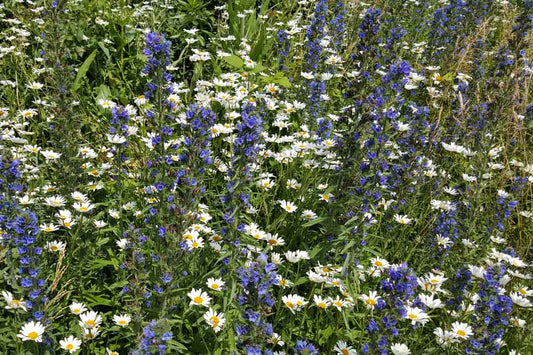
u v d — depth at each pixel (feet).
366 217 4.60
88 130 5.98
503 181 5.68
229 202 4.22
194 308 4.19
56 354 4.06
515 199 5.56
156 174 4.53
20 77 6.38
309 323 4.32
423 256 4.96
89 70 6.63
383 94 4.62
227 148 5.75
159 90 4.43
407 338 4.16
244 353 3.61
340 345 4.04
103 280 4.52
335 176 4.77
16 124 5.45
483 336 4.02
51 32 5.16
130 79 6.64
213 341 4.12
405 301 4.06
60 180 4.77
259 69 6.30
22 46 6.46
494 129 5.66
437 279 4.41
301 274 4.65
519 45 6.51
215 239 4.56
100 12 7.02
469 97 6.56
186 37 7.42
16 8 7.05
